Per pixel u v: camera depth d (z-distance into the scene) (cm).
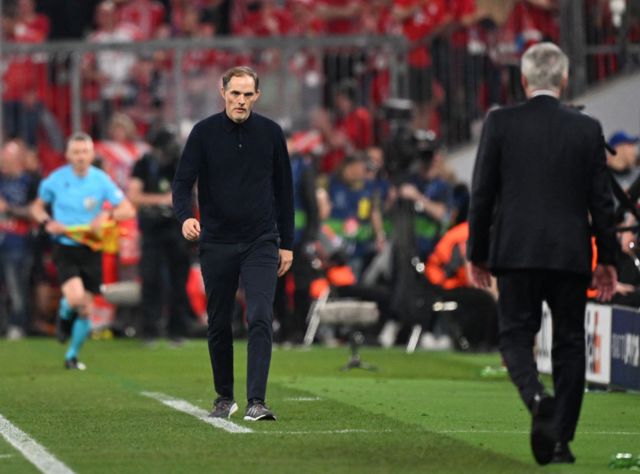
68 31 8162
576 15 5359
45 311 6394
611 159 4462
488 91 5928
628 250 3912
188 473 2320
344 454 2534
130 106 6969
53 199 4594
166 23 8038
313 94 6838
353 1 7031
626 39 5284
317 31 7050
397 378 4347
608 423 3120
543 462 2331
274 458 2481
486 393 3847
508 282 2452
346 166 6119
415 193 5666
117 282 6400
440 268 5481
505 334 2442
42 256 6322
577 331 2464
